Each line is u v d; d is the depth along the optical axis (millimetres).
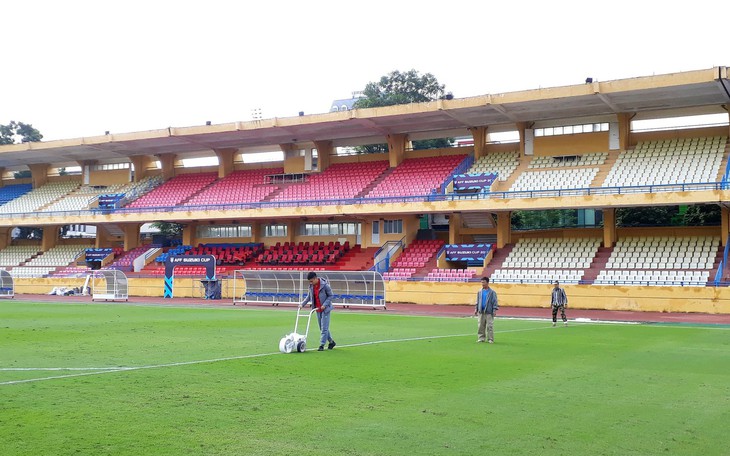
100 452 7750
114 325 25000
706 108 44500
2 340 19328
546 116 47500
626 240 44031
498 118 48531
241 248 58438
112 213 58969
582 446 8336
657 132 46844
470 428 9117
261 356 15953
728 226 40312
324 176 57688
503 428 9141
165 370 13625
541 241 46688
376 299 39125
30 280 58312
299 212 51438
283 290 41812
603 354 17531
